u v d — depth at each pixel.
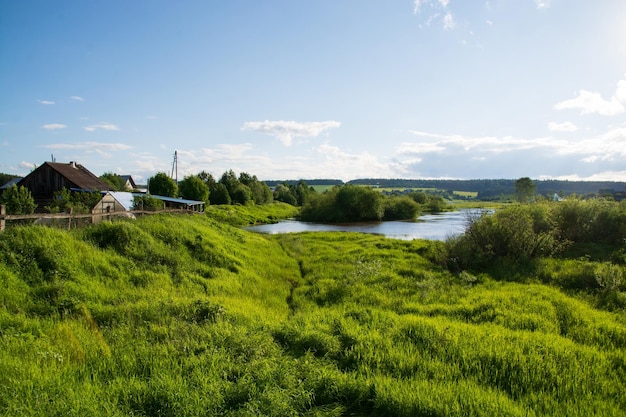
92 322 7.50
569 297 11.16
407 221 61.16
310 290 13.41
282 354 6.75
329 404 5.18
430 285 12.49
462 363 6.48
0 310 7.35
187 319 8.18
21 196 17.41
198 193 55.69
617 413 4.95
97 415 4.30
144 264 12.05
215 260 14.80
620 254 15.74
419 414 4.91
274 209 83.38
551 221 18.61
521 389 5.69
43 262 9.66
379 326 8.36
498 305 10.21
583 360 6.55
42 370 5.31
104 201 21.31
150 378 5.45
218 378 5.45
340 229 47.16
